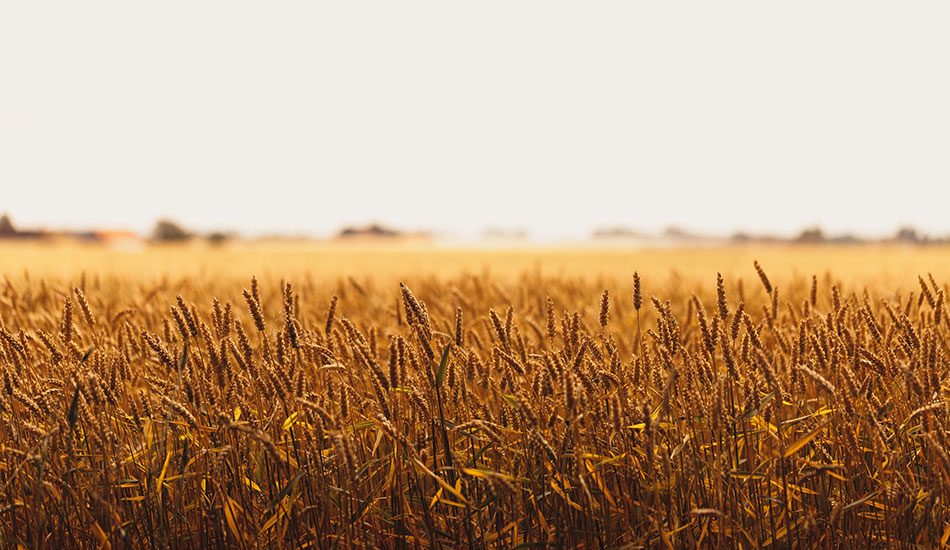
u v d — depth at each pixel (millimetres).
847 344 3383
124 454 3346
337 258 26312
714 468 3008
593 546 3012
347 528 3064
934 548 3016
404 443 2750
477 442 3334
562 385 2814
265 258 26141
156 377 3898
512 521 2914
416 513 3166
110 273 12078
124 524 3064
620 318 5781
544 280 9586
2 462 3250
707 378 3172
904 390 3406
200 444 3271
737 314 3311
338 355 3645
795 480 3188
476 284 6996
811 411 3533
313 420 2996
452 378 3188
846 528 3150
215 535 3014
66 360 3602
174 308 3258
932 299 3553
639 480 3021
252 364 3217
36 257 19266
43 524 2812
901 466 3131
